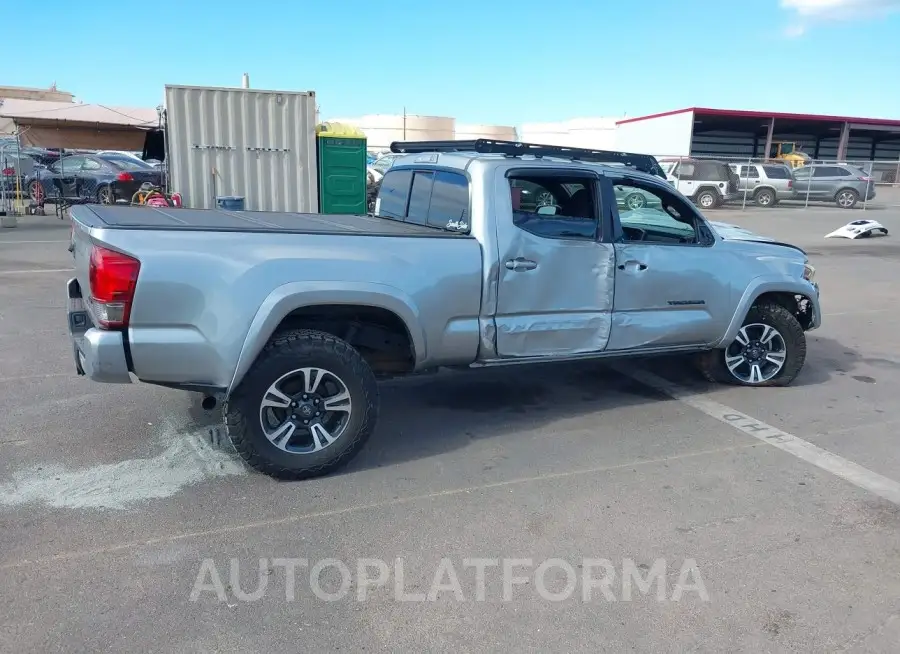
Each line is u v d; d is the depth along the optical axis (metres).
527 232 4.86
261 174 14.50
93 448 4.70
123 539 3.64
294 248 4.16
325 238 4.27
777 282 5.95
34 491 4.11
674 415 5.60
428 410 5.63
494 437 5.10
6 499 4.01
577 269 5.07
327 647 2.90
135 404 5.49
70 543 3.58
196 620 3.04
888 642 2.99
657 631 3.03
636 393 6.12
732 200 28.53
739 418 5.55
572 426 5.34
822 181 28.30
